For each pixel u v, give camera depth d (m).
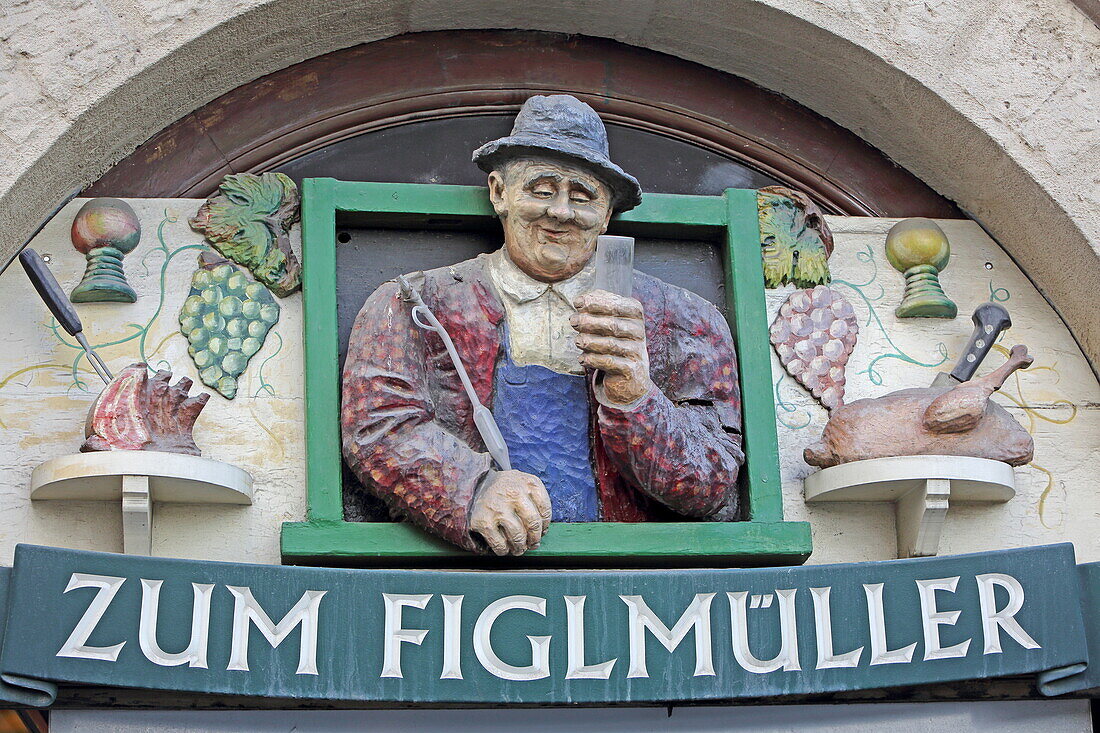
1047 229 3.60
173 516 3.22
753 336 3.43
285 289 3.39
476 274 3.36
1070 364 3.63
